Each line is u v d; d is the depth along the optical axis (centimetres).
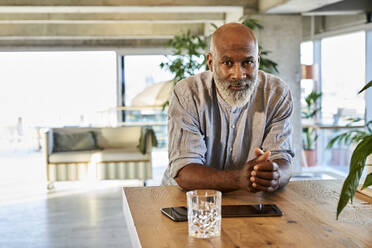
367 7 673
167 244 110
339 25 769
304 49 862
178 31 980
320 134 796
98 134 703
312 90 830
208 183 156
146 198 155
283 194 158
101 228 448
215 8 665
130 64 1079
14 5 620
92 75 1097
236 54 152
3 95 1098
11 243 404
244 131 178
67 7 630
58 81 1101
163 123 1005
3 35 944
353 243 110
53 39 1066
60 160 639
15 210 527
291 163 178
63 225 460
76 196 599
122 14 789
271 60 655
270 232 118
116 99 1087
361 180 172
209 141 179
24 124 1113
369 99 702
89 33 962
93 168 642
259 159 148
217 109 176
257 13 655
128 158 645
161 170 796
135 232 122
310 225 123
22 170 820
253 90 169
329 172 727
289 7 603
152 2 639
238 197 155
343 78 770
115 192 621
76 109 1105
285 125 179
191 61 715
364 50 717
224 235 116
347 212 136
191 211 115
